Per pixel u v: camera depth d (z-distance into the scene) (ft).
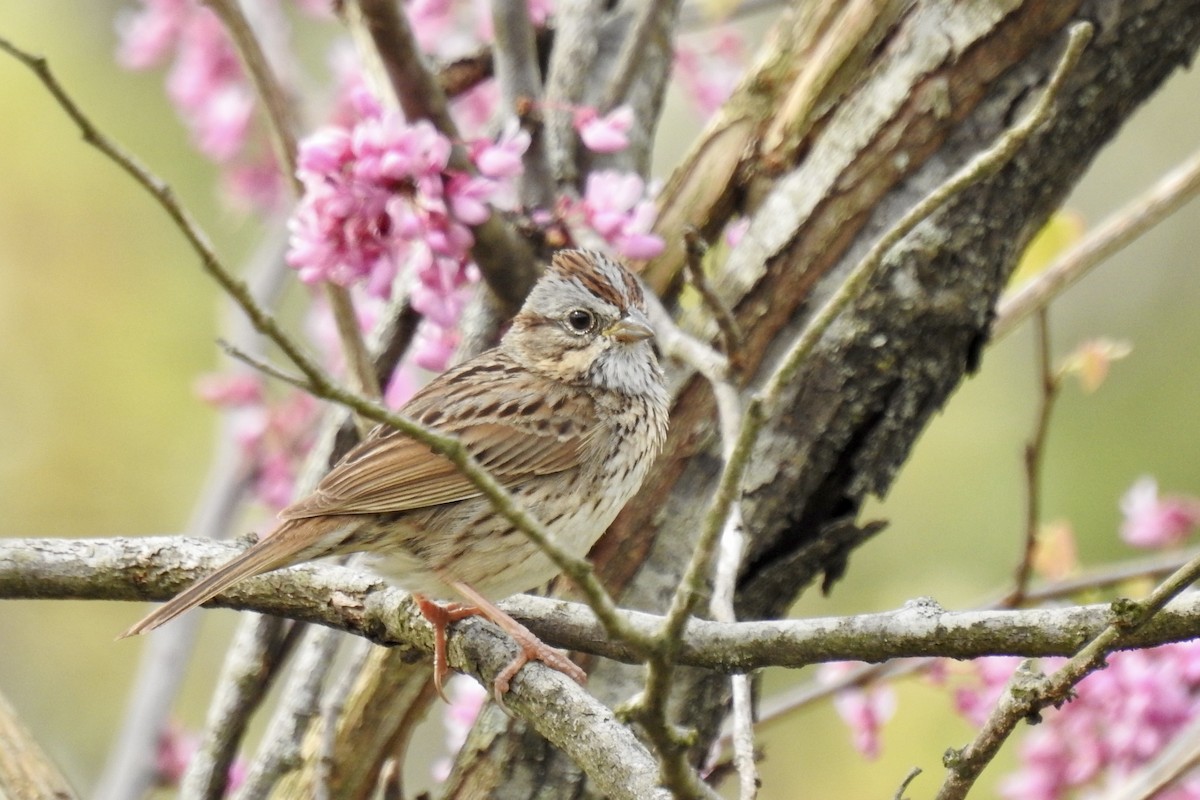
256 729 53.06
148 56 48.16
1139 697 36.78
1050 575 39.06
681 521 32.07
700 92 45.11
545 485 31.30
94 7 61.98
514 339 33.58
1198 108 65.82
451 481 30.68
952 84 32.17
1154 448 56.70
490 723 31.04
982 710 37.50
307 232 30.48
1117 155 66.03
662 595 31.71
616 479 31.76
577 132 37.42
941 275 31.81
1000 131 32.17
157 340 61.16
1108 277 61.41
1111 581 37.35
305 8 49.90
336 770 32.60
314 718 33.60
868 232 32.27
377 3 29.25
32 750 30.04
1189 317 60.34
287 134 34.22
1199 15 32.58
